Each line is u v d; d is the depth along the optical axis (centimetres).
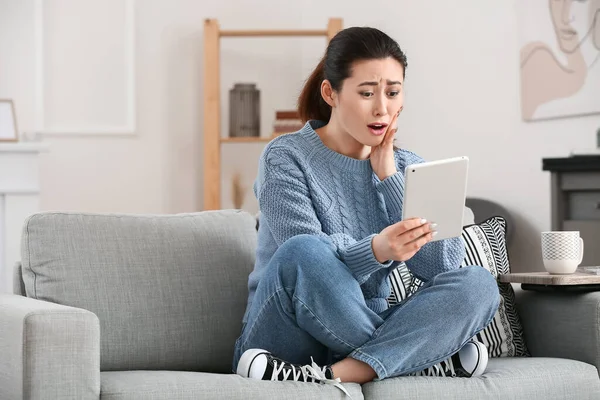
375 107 269
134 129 680
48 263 276
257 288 255
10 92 664
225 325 289
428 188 246
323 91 283
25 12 665
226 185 688
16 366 225
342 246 259
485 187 550
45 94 670
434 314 249
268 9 695
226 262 296
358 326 246
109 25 679
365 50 267
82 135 675
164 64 686
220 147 681
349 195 280
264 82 696
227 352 289
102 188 678
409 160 296
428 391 244
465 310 251
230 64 692
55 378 221
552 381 258
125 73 680
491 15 542
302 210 268
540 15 507
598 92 466
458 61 565
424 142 589
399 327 248
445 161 245
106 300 276
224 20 692
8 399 231
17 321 226
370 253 247
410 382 245
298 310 244
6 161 538
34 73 667
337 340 246
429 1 585
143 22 683
